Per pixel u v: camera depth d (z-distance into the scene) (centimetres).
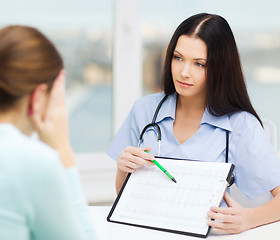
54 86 82
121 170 142
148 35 236
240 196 146
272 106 249
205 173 118
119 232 111
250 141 130
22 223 72
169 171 123
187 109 140
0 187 71
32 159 73
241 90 135
